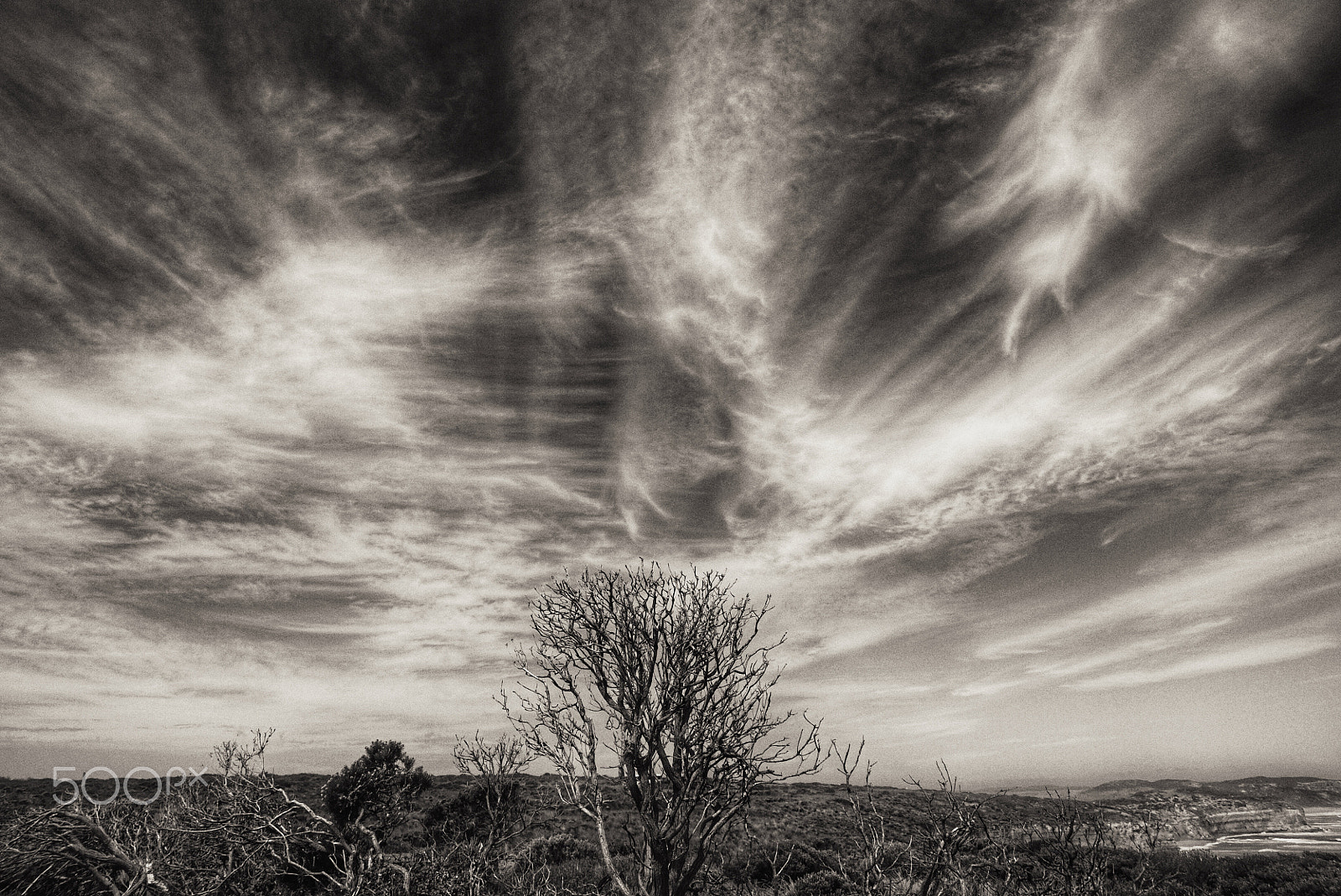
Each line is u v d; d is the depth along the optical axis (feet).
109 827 27.86
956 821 20.90
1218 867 57.31
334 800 42.04
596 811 19.94
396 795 40.60
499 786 25.64
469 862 25.45
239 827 26.61
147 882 26.35
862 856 20.85
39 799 64.64
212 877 27.20
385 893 25.54
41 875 26.91
